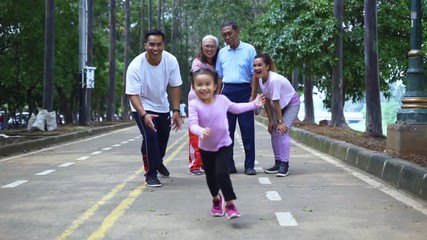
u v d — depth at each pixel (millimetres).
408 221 6016
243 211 6617
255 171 9695
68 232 5707
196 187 8367
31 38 27516
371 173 9578
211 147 6035
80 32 28297
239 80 9445
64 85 40000
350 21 21891
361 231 5613
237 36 9500
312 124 23859
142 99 8672
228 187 5953
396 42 21703
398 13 21828
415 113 9391
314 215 6367
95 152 14445
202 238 5438
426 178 7203
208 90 5926
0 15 26609
